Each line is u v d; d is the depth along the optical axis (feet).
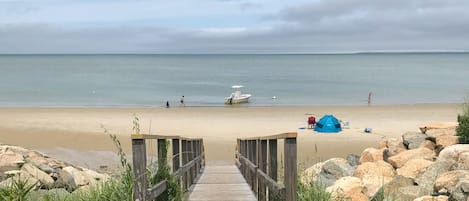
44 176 34.60
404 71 450.30
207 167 55.01
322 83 286.05
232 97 170.60
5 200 15.96
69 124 100.32
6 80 312.29
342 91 228.22
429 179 34.14
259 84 282.15
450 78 331.57
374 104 160.15
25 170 34.58
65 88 247.70
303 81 306.35
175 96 205.67
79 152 69.46
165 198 23.22
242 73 422.41
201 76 374.22
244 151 47.98
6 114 119.24
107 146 75.25
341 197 26.17
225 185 35.81
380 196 29.63
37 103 170.09
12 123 100.83
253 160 35.86
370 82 291.17
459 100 180.24
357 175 39.40
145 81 310.24
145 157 18.42
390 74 392.27
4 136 84.17
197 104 168.25
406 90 231.09
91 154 67.77
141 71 458.50
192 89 247.29
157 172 22.90
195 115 122.21
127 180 19.53
